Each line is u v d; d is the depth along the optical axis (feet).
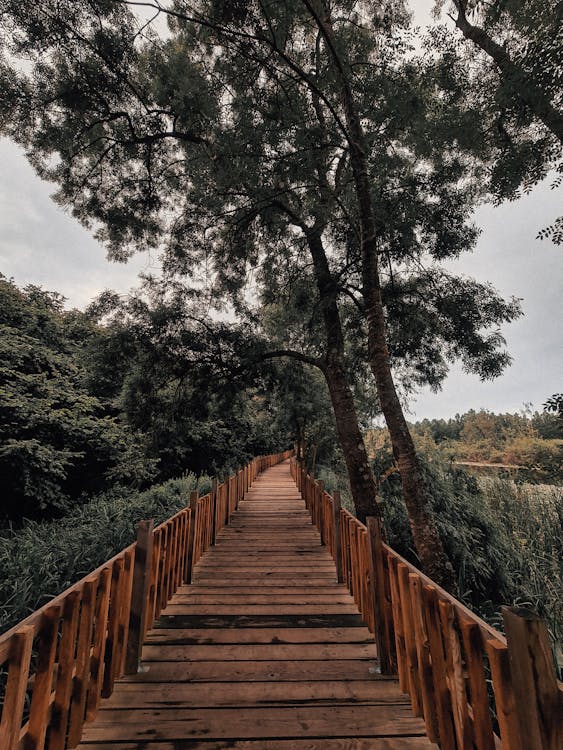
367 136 20.61
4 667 9.80
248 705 7.27
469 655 5.32
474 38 20.86
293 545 19.47
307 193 26.08
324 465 73.77
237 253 29.30
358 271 26.04
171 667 8.58
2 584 13.41
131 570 8.89
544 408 13.80
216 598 12.64
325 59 22.27
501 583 19.45
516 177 17.16
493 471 30.32
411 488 15.47
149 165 29.14
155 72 25.67
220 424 61.00
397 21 21.79
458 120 19.40
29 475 29.30
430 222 22.88
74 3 19.53
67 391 40.73
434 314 24.85
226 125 22.63
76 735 6.23
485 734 5.03
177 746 6.25
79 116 25.99
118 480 40.14
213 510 19.92
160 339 24.86
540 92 14.07
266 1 17.63
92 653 7.09
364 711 7.13
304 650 9.39
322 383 56.03
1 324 43.70
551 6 13.43
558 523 23.71
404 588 7.65
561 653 12.94
